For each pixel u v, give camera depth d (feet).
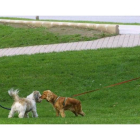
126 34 79.97
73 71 63.36
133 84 58.49
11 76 63.57
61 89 59.11
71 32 83.41
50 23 89.35
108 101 54.44
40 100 44.55
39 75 63.26
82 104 54.08
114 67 63.57
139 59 65.16
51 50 74.13
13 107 42.83
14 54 74.13
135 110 48.93
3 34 86.17
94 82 60.13
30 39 81.61
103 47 72.79
